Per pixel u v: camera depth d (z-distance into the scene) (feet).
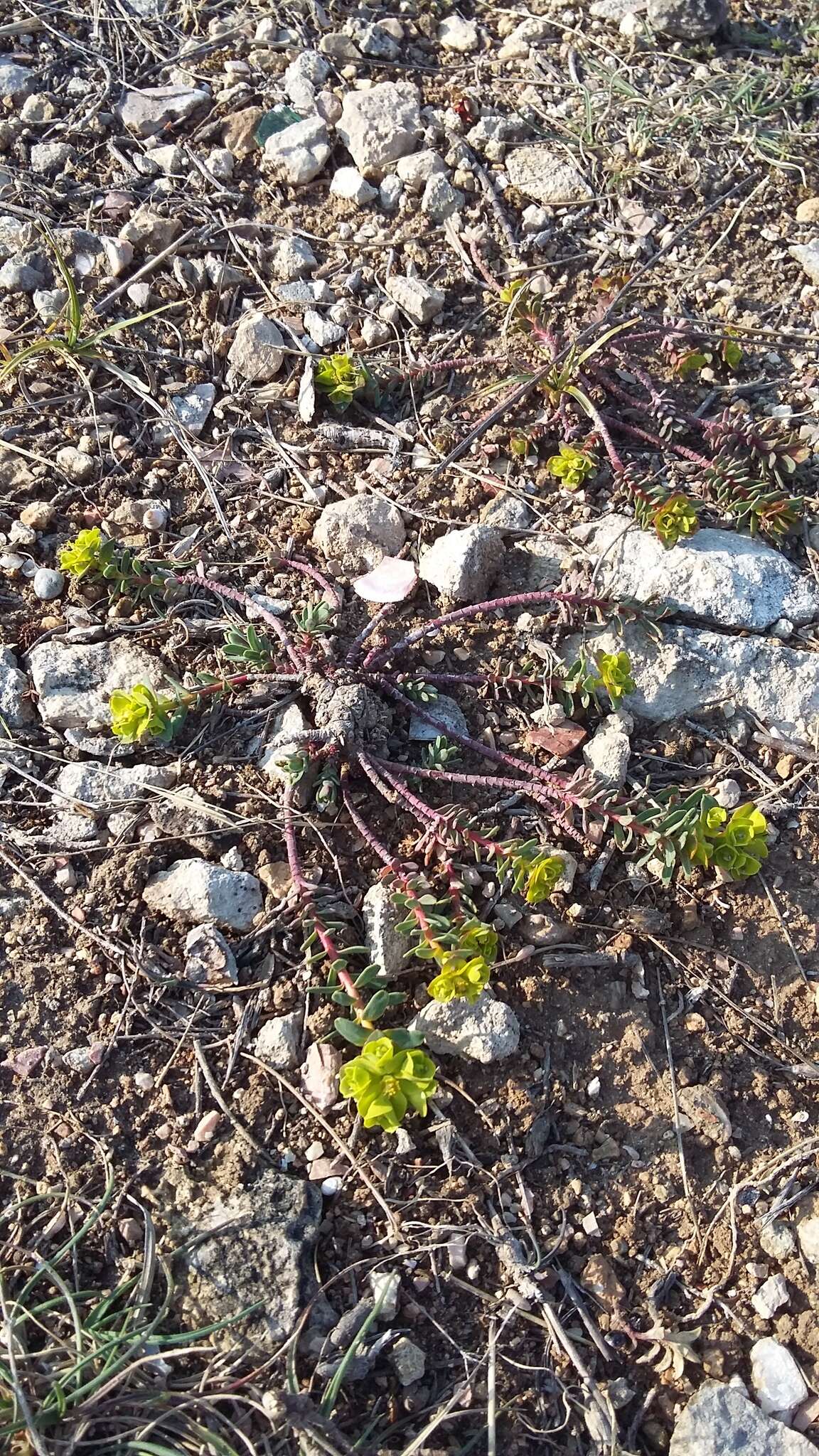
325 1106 1.14
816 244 1.78
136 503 1.47
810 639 1.45
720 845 1.22
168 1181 1.10
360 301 1.67
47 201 1.69
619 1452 1.05
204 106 1.80
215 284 1.65
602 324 1.64
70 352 1.51
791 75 1.98
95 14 1.88
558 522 1.51
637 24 1.98
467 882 1.25
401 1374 1.06
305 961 1.20
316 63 1.84
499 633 1.41
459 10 2.00
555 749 1.33
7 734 1.31
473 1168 1.14
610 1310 1.11
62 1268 1.07
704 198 1.82
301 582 1.44
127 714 1.22
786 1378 1.10
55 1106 1.13
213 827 1.26
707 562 1.44
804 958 1.28
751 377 1.67
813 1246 1.15
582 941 1.26
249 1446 1.00
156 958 1.20
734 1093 1.22
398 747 1.34
